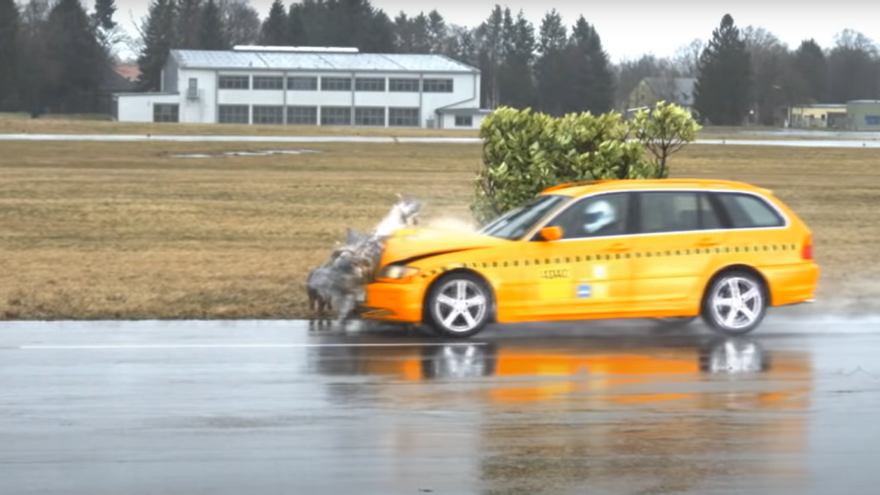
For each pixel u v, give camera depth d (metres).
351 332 20.84
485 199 28.17
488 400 14.76
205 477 11.20
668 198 20.91
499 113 28.19
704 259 20.69
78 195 54.28
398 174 71.00
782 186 63.81
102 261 32.84
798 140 119.94
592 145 27.97
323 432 13.00
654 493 10.73
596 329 21.41
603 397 14.95
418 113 198.00
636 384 15.87
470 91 199.50
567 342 19.77
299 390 15.34
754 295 20.84
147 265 32.03
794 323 22.48
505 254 20.16
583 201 20.67
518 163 27.62
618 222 20.61
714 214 20.95
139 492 10.71
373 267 20.92
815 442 12.60
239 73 192.62
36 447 12.26
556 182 27.33
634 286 20.48
